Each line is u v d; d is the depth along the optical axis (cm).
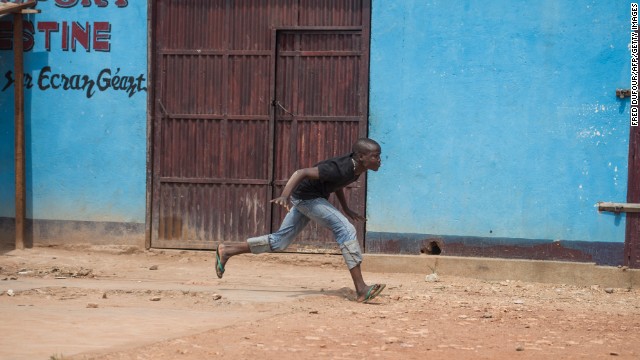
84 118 1062
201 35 1048
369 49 1012
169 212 1057
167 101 1056
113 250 1055
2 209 1073
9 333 559
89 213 1062
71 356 492
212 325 619
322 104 1028
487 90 990
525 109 984
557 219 981
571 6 973
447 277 973
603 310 785
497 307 765
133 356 504
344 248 755
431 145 1002
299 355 526
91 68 1059
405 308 738
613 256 972
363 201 1014
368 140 746
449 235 999
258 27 1037
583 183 976
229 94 1045
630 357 558
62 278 898
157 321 627
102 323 609
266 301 746
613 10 966
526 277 970
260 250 777
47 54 1066
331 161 741
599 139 973
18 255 1023
